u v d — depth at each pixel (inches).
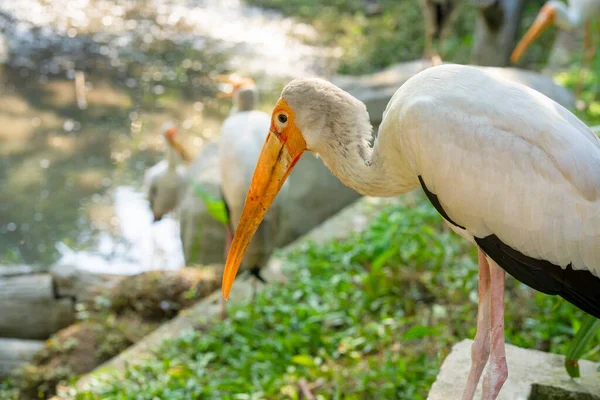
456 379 162.9
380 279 247.9
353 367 217.5
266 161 145.6
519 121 126.4
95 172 402.9
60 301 270.2
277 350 225.6
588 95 418.3
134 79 507.5
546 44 470.9
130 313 268.1
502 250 130.6
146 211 372.2
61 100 472.1
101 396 214.2
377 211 309.4
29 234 354.6
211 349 234.1
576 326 209.2
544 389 160.4
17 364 251.9
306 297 252.4
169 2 645.9
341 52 566.6
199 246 289.3
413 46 563.2
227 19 621.3
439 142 128.1
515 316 225.5
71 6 618.8
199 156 315.3
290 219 320.2
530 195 125.3
